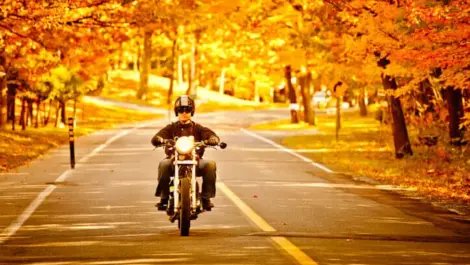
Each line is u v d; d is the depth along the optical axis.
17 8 75.56
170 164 40.84
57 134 134.38
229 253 34.03
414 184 68.56
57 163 85.69
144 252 34.34
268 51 182.00
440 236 40.47
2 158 88.44
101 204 52.34
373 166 86.12
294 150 110.94
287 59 136.00
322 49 117.88
